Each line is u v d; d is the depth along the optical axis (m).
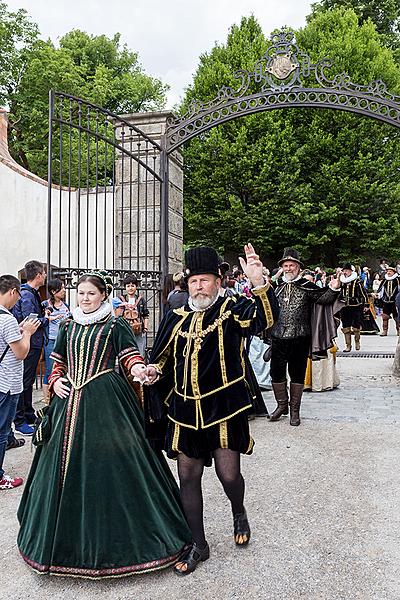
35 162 22.09
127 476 2.79
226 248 21.89
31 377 5.79
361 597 2.61
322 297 5.72
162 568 2.79
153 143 7.06
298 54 6.89
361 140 20.12
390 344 12.64
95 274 3.13
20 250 10.52
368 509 3.61
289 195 20.06
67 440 2.82
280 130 20.28
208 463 3.01
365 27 21.12
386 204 20.52
